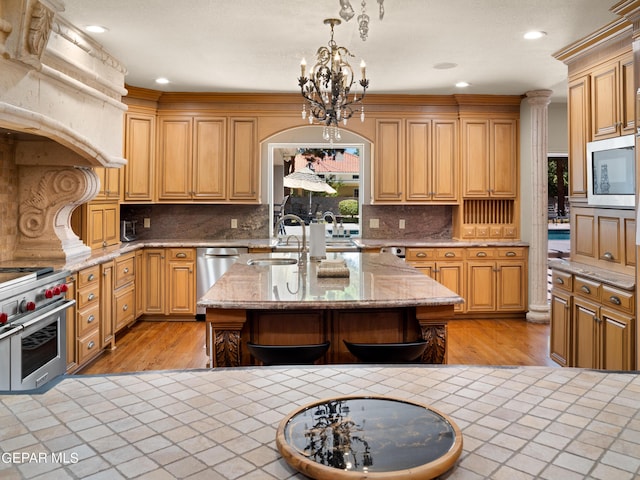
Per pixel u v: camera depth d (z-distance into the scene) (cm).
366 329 267
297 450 82
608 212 361
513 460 83
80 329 387
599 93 370
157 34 386
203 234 635
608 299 332
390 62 461
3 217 379
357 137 634
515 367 134
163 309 570
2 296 262
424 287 279
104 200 502
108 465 81
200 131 591
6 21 254
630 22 316
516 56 443
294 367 135
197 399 111
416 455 80
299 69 482
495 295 588
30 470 79
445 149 606
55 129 316
